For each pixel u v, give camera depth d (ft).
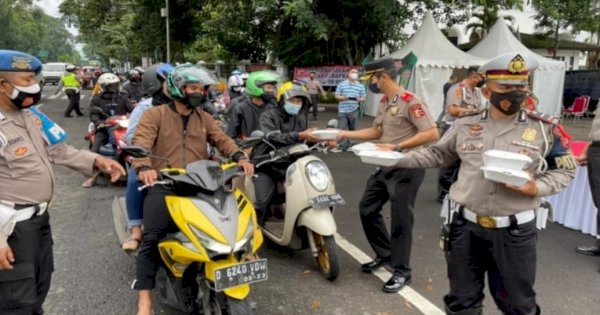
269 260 15.96
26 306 8.95
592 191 16.51
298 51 71.36
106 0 113.60
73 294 13.28
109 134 25.40
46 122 9.57
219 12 74.43
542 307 12.85
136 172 10.53
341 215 21.02
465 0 65.51
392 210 13.57
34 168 8.95
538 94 58.95
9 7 179.93
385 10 61.11
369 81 13.83
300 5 53.21
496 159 7.92
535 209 8.72
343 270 15.16
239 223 9.95
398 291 13.64
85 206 21.91
